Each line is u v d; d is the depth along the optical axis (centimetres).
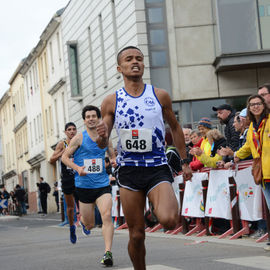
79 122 3094
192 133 1179
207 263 718
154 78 2178
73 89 3050
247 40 2072
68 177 1050
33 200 4622
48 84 3938
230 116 1084
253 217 913
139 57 557
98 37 2689
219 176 1005
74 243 1094
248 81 2142
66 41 3266
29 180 4897
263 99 773
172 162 1074
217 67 2105
